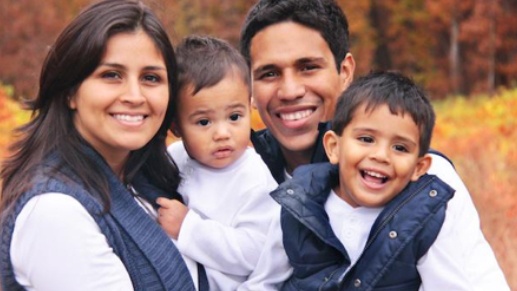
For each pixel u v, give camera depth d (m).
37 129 2.74
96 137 2.75
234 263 3.10
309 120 3.44
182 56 3.19
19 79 20.69
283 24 3.39
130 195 2.78
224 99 3.15
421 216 2.83
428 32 30.11
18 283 2.63
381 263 2.84
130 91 2.66
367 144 2.90
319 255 2.97
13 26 21.22
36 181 2.59
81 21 2.65
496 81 28.56
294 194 3.01
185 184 3.25
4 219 2.61
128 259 2.67
